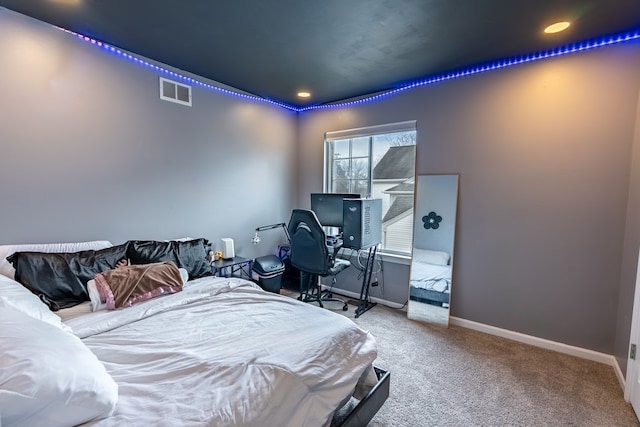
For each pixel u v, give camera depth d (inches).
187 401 39.7
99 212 93.3
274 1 68.7
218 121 125.0
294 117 161.9
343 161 152.3
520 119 100.0
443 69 108.0
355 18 75.6
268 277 132.6
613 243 87.9
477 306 111.8
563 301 96.2
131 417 36.4
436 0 67.7
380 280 138.6
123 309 71.0
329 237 138.6
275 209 153.6
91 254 81.5
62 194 85.9
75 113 87.2
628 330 77.2
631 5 68.4
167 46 92.5
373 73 111.7
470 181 110.9
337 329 62.6
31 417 30.6
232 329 62.0
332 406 50.5
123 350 53.0
